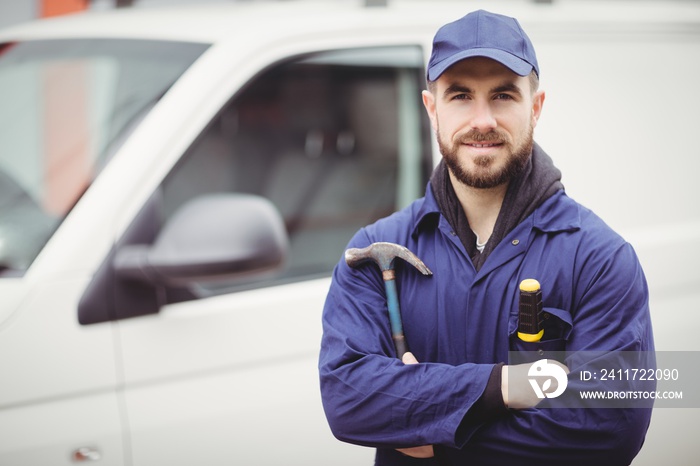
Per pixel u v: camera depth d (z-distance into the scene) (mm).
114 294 2402
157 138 2557
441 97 1810
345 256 1923
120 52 2904
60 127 2803
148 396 2424
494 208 1862
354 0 3129
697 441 3062
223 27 2865
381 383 1793
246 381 2541
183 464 2451
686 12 3512
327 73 3020
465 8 3127
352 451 2656
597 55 3217
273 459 2557
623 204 3123
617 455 1744
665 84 3334
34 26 3396
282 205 4082
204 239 2309
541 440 1723
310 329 2648
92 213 2451
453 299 1836
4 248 2516
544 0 3256
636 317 1781
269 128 4215
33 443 2301
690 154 3307
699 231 3229
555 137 3047
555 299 1790
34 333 2332
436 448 1785
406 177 3111
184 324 2480
